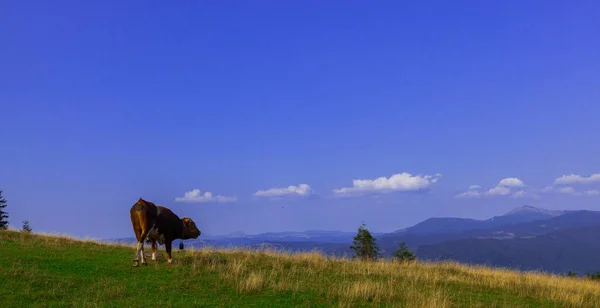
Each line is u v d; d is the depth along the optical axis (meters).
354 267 18.84
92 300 12.07
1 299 11.69
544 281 19.38
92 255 18.53
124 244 23.73
